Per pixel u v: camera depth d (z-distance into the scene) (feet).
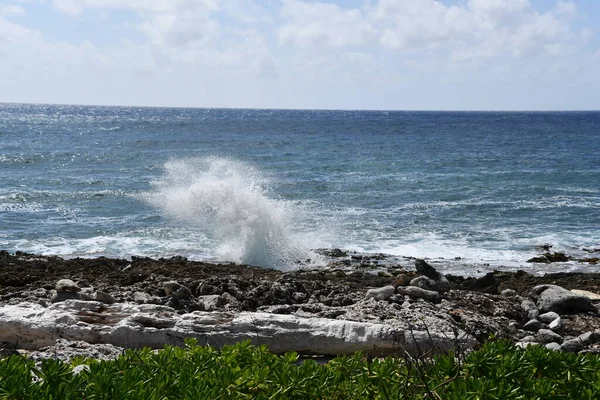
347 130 242.99
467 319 26.27
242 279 31.55
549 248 54.03
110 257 47.44
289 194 80.02
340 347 22.03
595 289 38.32
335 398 12.25
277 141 170.91
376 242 55.01
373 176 98.89
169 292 28.14
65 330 21.77
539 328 28.66
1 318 22.03
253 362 13.69
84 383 11.97
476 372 12.93
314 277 38.47
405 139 191.62
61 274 35.45
